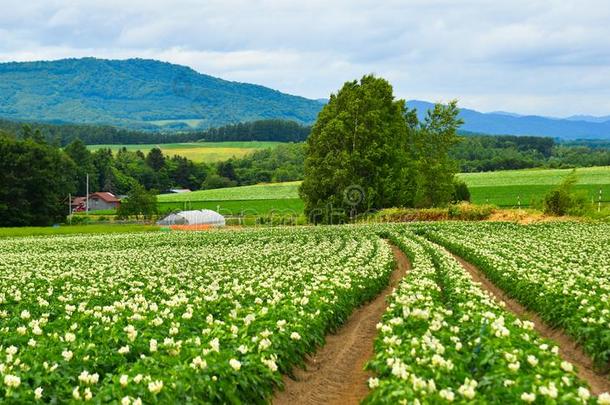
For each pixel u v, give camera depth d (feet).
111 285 63.31
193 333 39.99
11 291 60.18
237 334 38.91
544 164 550.77
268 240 139.74
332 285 58.95
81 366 32.32
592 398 25.91
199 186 576.20
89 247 135.44
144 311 45.78
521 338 35.12
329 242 125.59
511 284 65.77
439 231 138.00
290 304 48.39
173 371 29.66
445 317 43.50
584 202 179.73
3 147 276.82
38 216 285.43
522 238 114.93
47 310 51.13
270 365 33.94
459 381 29.58
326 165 221.87
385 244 109.70
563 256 83.97
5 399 26.55
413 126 264.11
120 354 34.91
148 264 89.35
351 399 37.19
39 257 105.91
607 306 45.68
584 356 44.50
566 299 50.78
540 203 196.03
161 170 565.53
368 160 217.97
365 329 54.39
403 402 25.73
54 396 27.89
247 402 31.24
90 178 489.26
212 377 29.99
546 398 25.29
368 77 240.12
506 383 27.25
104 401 26.76
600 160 570.46
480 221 174.70
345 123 224.74
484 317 39.27
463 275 63.72
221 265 83.66
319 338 45.06
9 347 33.94
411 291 52.26
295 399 36.60
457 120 256.11
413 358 32.35
